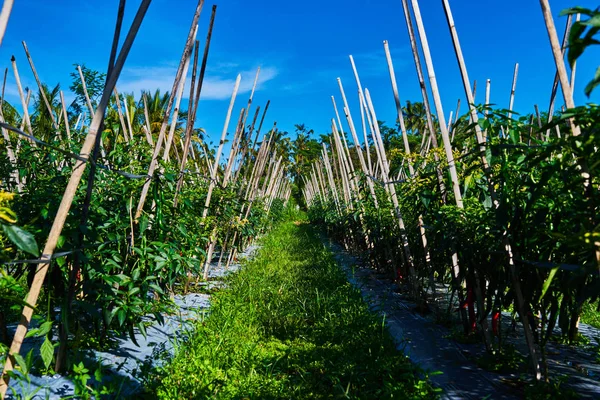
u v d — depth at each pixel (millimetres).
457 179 4320
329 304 5906
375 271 9094
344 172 11453
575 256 2592
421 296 5867
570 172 2455
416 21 4602
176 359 3832
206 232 6695
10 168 5016
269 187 17031
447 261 4805
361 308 5559
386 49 5801
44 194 3445
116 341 4109
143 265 3902
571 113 2189
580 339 4426
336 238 15016
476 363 3922
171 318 5184
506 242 3254
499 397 3260
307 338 4738
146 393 3172
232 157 8266
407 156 5340
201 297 6516
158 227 4188
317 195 20734
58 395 2943
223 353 4047
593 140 2133
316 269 8867
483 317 3711
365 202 8945
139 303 3568
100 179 4156
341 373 3635
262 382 3525
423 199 4539
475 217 3779
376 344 4344
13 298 2123
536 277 3135
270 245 13297
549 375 3562
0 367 2959
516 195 3186
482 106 3248
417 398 3027
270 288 6855
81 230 2961
